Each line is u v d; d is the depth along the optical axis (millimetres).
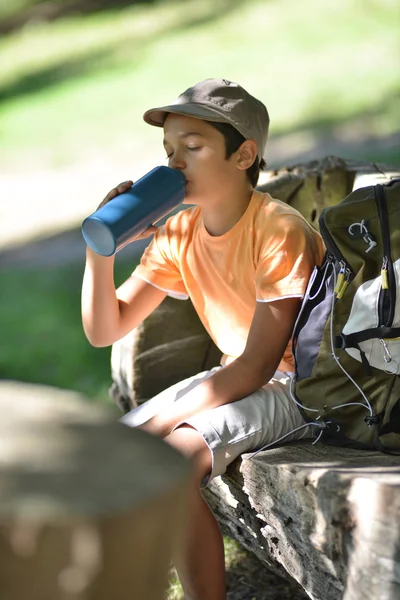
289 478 2289
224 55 14305
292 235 2656
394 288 2348
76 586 1319
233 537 3041
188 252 2926
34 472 1376
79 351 5797
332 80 12188
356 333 2387
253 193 2805
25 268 8117
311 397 2496
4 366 5605
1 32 18625
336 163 3592
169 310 3266
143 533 1353
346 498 2076
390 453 2395
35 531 1294
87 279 2902
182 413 2568
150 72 14398
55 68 15852
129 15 17672
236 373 2605
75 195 10258
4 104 14711
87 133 12539
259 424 2564
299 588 2816
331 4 15258
